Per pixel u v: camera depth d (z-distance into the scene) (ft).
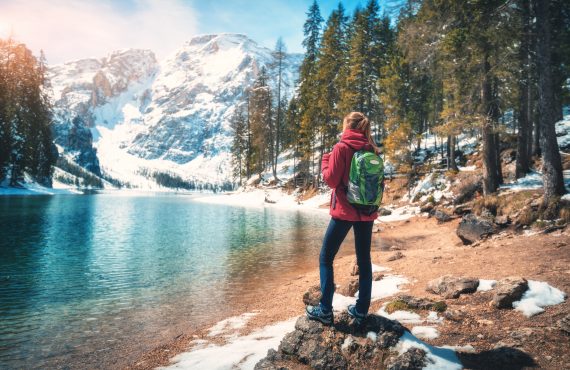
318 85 156.56
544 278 18.07
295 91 223.71
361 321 12.44
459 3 47.16
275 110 235.81
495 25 45.98
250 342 16.06
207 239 58.18
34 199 172.55
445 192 85.25
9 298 27.25
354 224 11.74
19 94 239.50
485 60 54.08
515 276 18.24
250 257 43.11
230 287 30.04
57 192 255.29
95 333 20.13
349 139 11.29
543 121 38.60
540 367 10.40
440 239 49.88
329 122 149.48
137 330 20.53
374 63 140.67
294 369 11.50
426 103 131.95
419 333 13.53
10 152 213.05
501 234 36.94
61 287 30.37
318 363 11.43
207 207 144.97
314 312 12.84
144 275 34.50
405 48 55.16
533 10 42.42
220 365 13.38
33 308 24.88
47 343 18.75
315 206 136.26
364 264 12.23
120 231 68.03
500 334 12.76
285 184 179.83
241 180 271.90
